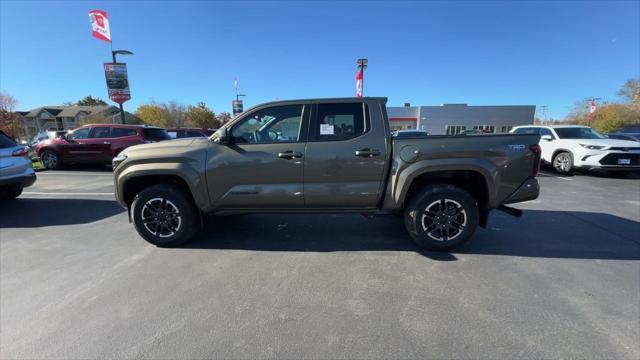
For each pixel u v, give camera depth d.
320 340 2.22
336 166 3.65
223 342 2.21
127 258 3.63
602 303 2.65
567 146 9.43
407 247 3.91
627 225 4.73
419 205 3.62
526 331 2.30
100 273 3.26
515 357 2.05
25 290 2.93
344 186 3.69
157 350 2.14
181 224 3.88
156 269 3.35
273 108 3.78
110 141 10.87
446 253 3.71
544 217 5.15
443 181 3.84
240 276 3.18
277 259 3.58
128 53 13.38
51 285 3.02
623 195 6.80
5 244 4.10
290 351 2.12
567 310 2.55
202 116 53.19
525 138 3.57
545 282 3.02
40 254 3.77
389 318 2.47
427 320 2.44
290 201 3.76
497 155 3.53
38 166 12.12
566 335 2.25
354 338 2.24
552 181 8.54
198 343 2.20
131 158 3.84
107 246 4.02
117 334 2.30
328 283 3.03
